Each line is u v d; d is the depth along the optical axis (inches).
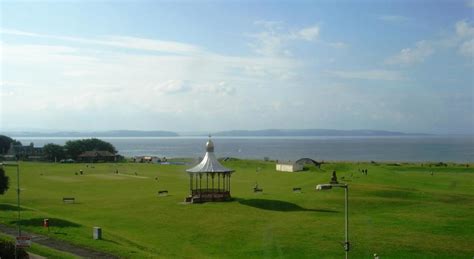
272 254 1916.8
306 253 1915.6
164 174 5964.6
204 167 3462.1
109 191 4185.5
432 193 3393.2
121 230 2431.1
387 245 2011.6
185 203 3218.5
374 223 2464.3
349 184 3752.5
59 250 1860.2
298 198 3284.9
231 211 2871.6
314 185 4040.4
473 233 2230.6
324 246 2011.6
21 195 3865.7
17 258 1616.6
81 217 2819.9
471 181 4303.6
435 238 2127.2
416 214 2714.1
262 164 7180.1
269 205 3051.2
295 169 6200.8
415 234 2202.3
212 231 2353.6
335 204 3051.2
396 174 4722.0
